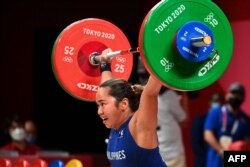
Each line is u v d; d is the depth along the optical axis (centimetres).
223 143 1294
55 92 2327
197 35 643
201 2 651
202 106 1794
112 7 2270
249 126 1308
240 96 1303
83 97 851
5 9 2286
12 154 1271
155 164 666
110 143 704
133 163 673
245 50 1689
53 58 838
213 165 1317
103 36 855
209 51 647
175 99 1174
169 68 638
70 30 840
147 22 629
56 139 2339
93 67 852
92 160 1387
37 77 2311
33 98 2312
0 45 2289
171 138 1173
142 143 659
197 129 1520
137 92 704
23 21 2286
